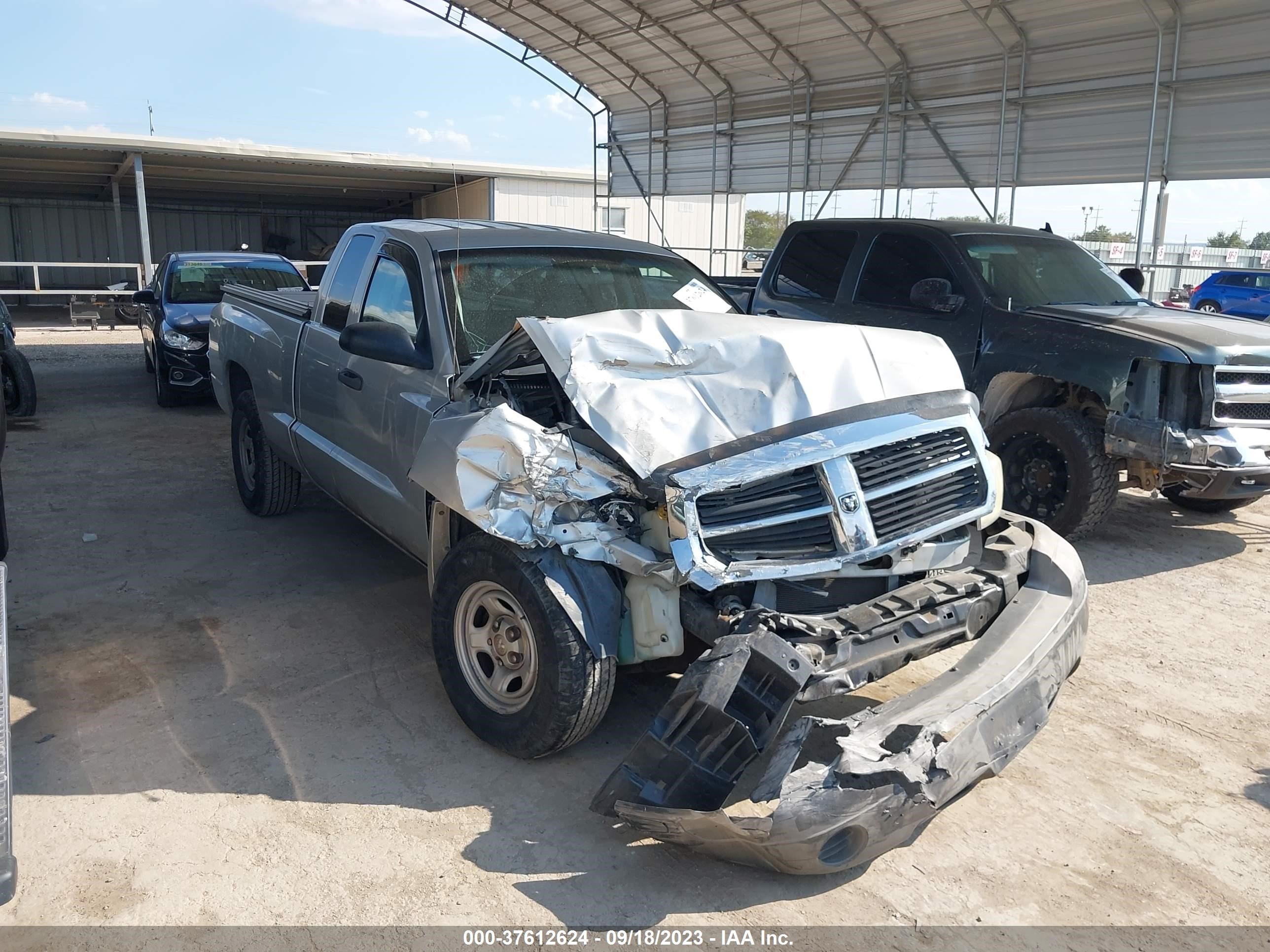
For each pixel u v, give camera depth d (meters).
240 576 5.49
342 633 4.73
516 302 4.41
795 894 2.89
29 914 2.75
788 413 3.23
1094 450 5.88
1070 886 2.95
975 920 2.79
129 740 3.70
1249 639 4.84
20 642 4.56
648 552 3.11
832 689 2.82
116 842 3.08
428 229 4.82
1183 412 5.56
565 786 3.43
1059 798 3.43
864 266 7.33
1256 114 10.66
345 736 3.76
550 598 3.22
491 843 3.10
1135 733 3.89
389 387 4.32
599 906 2.82
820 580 3.23
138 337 19.98
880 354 3.59
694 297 4.97
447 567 3.62
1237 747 3.79
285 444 5.71
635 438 3.16
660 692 4.15
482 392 3.86
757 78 16.41
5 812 2.57
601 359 3.36
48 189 30.72
